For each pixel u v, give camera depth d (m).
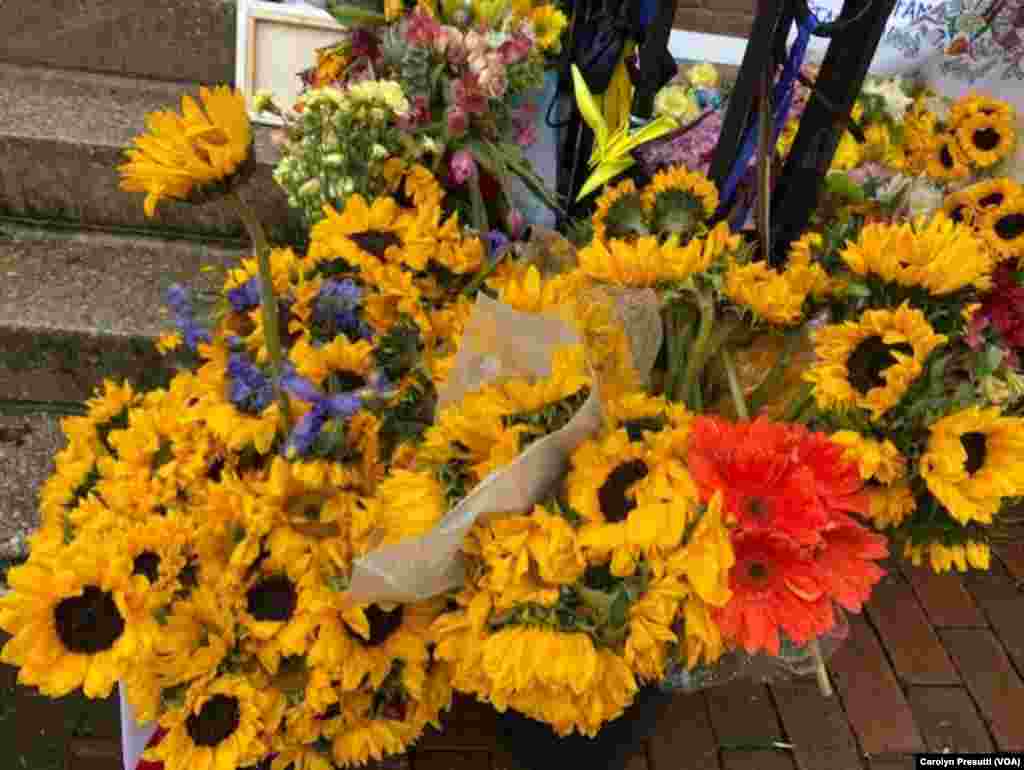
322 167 1.77
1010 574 2.34
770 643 1.02
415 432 1.31
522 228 1.67
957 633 2.19
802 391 1.30
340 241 1.40
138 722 1.27
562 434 1.08
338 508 1.20
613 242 1.30
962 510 1.13
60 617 1.14
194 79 2.70
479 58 1.86
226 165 1.00
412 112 1.83
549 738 1.57
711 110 1.82
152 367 2.23
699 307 1.27
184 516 1.22
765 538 1.02
